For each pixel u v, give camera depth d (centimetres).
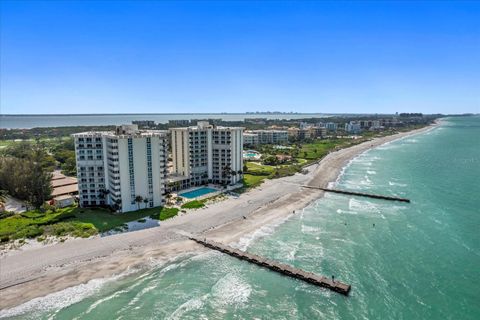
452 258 6806
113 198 9756
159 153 9981
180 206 10194
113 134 10088
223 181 13388
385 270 6394
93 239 7612
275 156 19488
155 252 7119
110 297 5556
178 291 5781
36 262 6519
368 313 5166
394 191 12438
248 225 8762
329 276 6206
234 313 5228
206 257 6988
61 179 12862
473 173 15750
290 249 7338
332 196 11838
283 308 5344
